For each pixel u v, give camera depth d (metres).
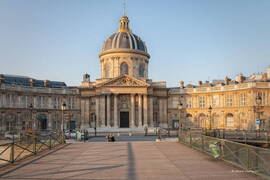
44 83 54.28
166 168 11.10
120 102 49.91
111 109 49.53
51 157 13.98
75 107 53.91
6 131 42.72
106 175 9.90
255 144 27.70
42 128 50.53
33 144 16.27
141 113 48.88
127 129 47.09
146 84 49.19
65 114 52.94
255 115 43.75
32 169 10.93
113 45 55.12
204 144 15.49
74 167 11.35
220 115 49.47
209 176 9.67
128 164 11.98
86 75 56.59
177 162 12.45
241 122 46.00
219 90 50.03
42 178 9.46
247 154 10.33
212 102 51.12
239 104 46.66
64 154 15.04
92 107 52.56
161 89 54.19
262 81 46.84
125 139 30.75
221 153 13.07
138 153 15.29
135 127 48.50
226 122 48.72
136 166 11.53
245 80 51.53
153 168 11.11
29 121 48.81
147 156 14.21
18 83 52.91
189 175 9.84
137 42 56.31
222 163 12.17
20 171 10.55
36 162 12.52
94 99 52.38
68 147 18.41
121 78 49.19
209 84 54.59
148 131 45.44
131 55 54.50
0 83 45.25
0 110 44.59
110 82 49.06
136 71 54.84
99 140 29.78
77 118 53.62
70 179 9.32
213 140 13.96
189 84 57.28
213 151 13.82
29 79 55.78
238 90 46.75
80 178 9.45
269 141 27.25
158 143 20.53
